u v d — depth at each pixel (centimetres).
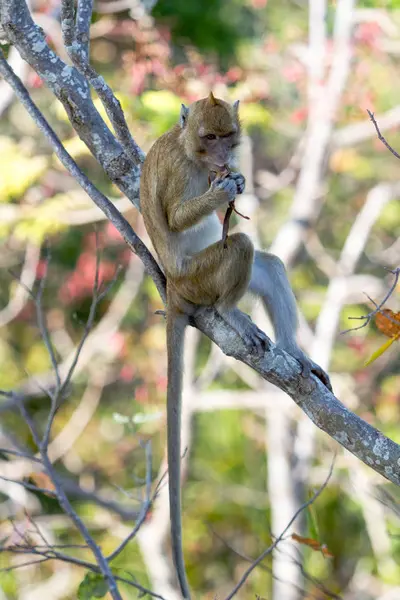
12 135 1786
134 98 1417
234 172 742
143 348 1748
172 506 688
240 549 1850
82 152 1402
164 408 1614
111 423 1912
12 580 1628
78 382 1938
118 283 1931
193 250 806
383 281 1834
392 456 661
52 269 1914
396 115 1734
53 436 1938
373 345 1780
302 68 1711
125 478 1858
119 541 1720
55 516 1625
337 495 1808
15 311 1783
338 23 1648
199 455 1962
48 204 1563
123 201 1579
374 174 1969
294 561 876
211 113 772
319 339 1639
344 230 2088
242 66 1709
